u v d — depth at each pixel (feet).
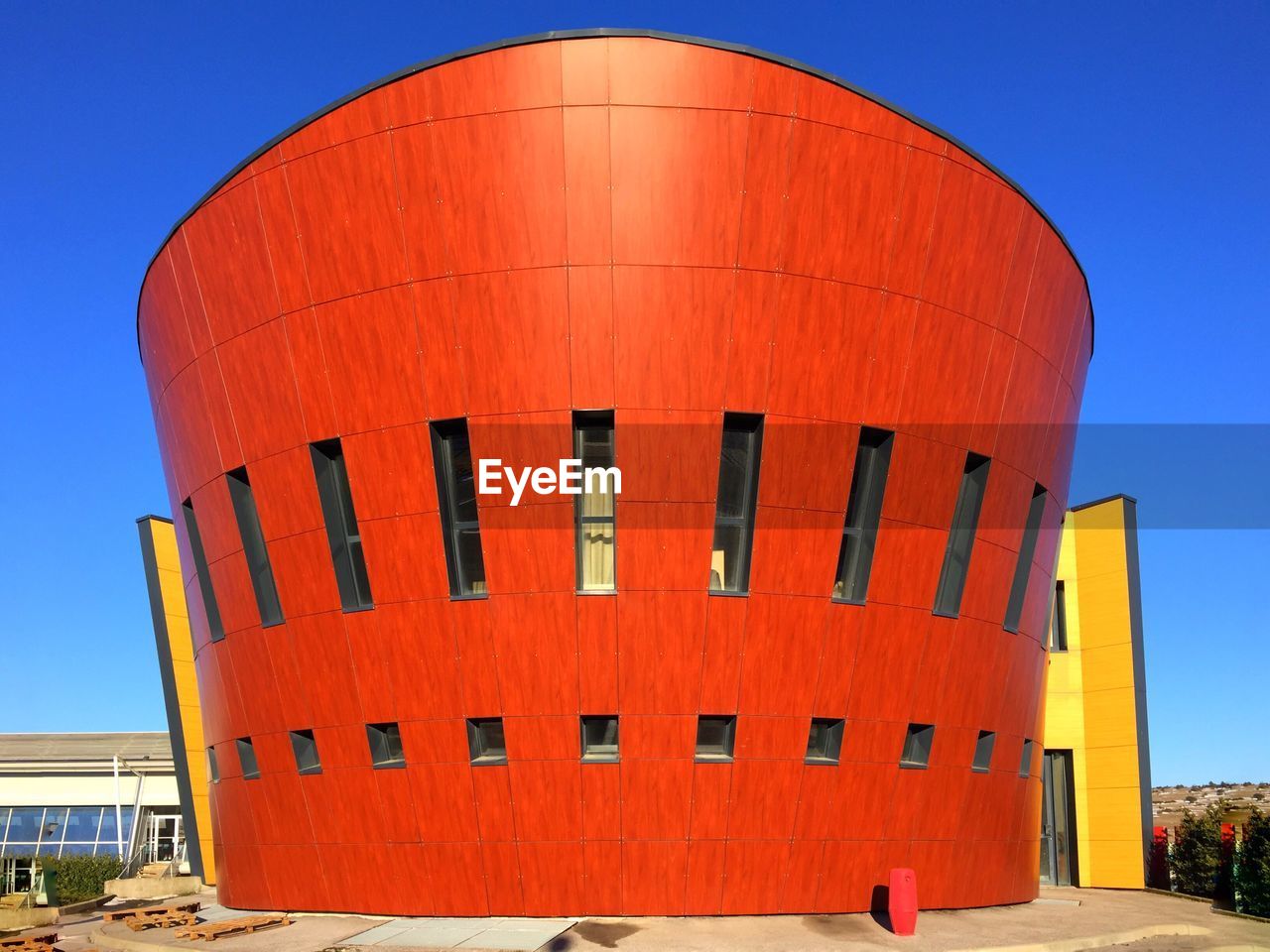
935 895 64.95
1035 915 66.59
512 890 59.88
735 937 53.98
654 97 57.26
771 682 59.57
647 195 57.36
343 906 64.80
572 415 58.03
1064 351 74.49
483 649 59.62
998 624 69.05
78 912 95.61
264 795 69.05
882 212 60.13
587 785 58.80
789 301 58.70
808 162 58.49
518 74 57.57
